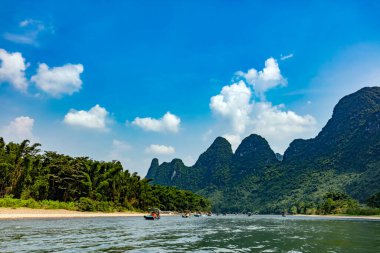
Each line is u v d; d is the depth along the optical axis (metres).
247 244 27.97
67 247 23.00
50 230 36.53
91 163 98.50
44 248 22.22
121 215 94.19
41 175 83.06
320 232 44.09
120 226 48.72
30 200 72.19
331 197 171.50
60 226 43.28
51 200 83.75
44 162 89.38
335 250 24.27
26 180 75.44
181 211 173.00
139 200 124.38
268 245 27.31
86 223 53.09
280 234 39.91
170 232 40.41
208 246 26.00
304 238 34.38
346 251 23.69
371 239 33.44
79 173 95.56
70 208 83.88
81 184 94.88
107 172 101.88
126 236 32.78
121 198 111.50
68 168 90.75
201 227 53.06
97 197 95.38
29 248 22.06
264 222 82.06
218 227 54.22
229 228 51.97
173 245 26.22
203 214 186.12
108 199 104.19
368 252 23.16
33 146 79.25
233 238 33.56
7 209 64.12
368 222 82.94
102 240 28.23
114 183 104.31
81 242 26.23
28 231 34.34
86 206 88.31
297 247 26.02
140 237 32.28
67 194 90.94
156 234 36.62
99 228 42.84
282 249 24.73
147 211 125.38
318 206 188.75
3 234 30.55
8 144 76.31
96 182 98.25
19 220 53.25
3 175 71.38
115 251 21.67
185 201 177.38
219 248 24.84
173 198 164.50
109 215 88.75
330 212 162.75
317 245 27.62
